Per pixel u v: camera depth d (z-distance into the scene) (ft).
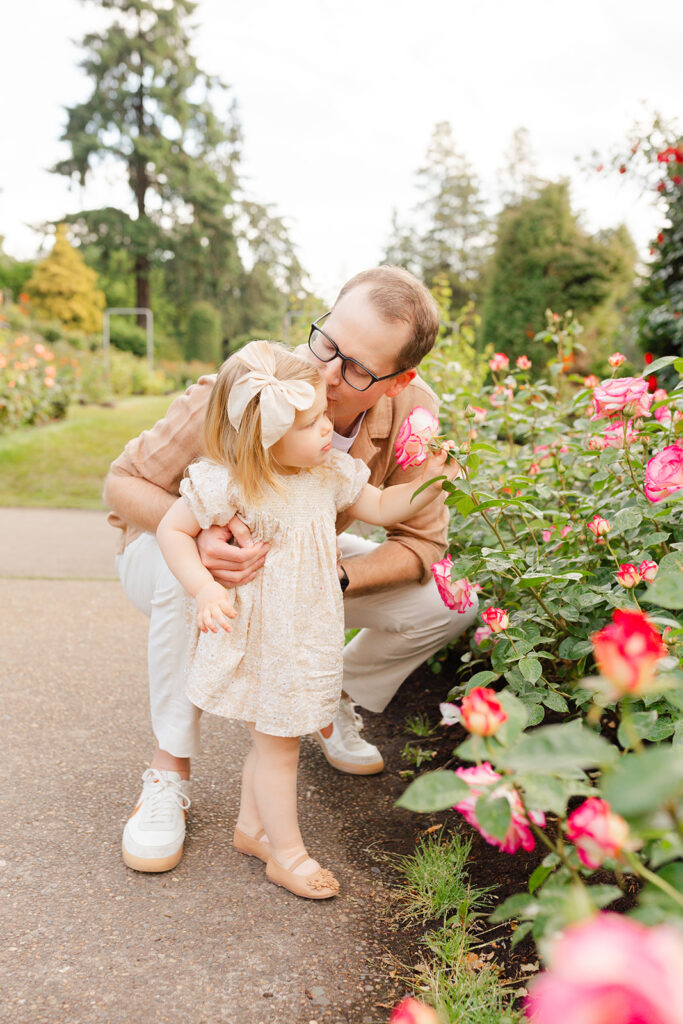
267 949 4.74
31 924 4.83
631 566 4.58
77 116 108.68
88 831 5.89
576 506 7.12
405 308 5.43
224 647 5.21
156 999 4.27
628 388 5.61
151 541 6.09
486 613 4.95
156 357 110.83
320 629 5.31
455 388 11.80
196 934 4.84
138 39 108.68
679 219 21.58
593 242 49.14
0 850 5.57
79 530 18.89
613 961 1.46
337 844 5.95
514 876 5.38
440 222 132.77
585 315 48.93
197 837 5.98
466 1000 4.18
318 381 5.25
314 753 7.48
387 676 7.25
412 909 5.14
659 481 4.68
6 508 21.83
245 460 5.08
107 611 11.75
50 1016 4.10
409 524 6.59
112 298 120.57
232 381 5.16
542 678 5.65
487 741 2.65
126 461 6.06
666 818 2.51
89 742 7.32
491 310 51.52
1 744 7.18
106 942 4.71
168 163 110.83
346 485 5.68
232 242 115.75
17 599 12.27
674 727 4.22
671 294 23.81
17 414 29.66
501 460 8.46
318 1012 4.23
